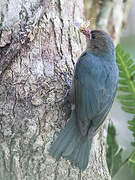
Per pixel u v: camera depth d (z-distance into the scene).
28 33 9.08
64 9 9.88
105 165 9.53
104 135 10.38
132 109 10.45
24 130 8.51
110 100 8.91
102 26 12.54
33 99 8.67
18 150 8.43
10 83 8.76
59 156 8.28
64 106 8.93
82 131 8.49
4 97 8.66
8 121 8.52
